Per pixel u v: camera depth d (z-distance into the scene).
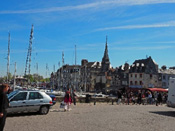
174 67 100.00
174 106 19.42
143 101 32.72
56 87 127.12
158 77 89.69
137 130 10.84
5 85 7.64
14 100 14.54
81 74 119.06
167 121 14.41
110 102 34.31
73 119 13.89
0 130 7.42
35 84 103.88
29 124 11.66
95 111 19.00
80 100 31.84
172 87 19.84
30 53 38.72
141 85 85.50
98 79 109.56
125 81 94.44
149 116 16.50
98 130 10.49
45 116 15.03
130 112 18.67
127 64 98.19
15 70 52.25
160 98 32.38
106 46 117.88
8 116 14.74
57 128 10.69
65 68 124.75
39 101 15.62
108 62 115.62
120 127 11.48
